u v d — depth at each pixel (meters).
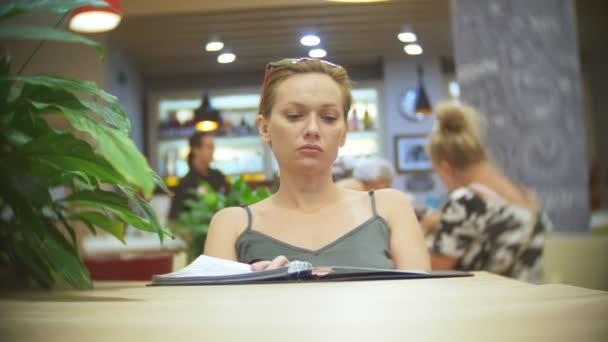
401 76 10.23
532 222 2.16
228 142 10.82
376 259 1.31
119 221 0.92
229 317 0.49
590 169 9.80
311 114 1.34
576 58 4.27
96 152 0.81
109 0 3.83
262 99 1.41
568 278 2.66
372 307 0.54
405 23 8.30
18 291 0.77
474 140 2.25
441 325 0.42
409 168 10.35
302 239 1.34
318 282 0.91
